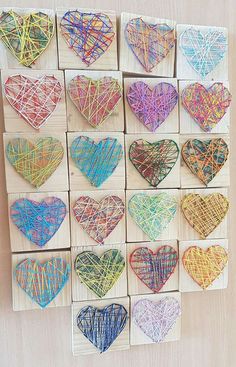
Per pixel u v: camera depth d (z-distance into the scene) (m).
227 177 0.54
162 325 0.53
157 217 0.52
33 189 0.48
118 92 0.49
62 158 0.48
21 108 0.47
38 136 0.47
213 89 0.53
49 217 0.48
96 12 0.49
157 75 0.51
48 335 0.52
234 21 0.56
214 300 0.58
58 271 0.49
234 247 0.58
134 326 0.52
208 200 0.53
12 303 0.50
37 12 0.47
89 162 0.49
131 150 0.50
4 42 0.46
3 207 0.49
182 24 0.52
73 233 0.49
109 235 0.50
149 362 0.56
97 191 0.49
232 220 0.58
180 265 0.53
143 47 0.50
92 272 0.50
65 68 0.48
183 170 0.52
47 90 0.47
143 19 0.50
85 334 0.51
